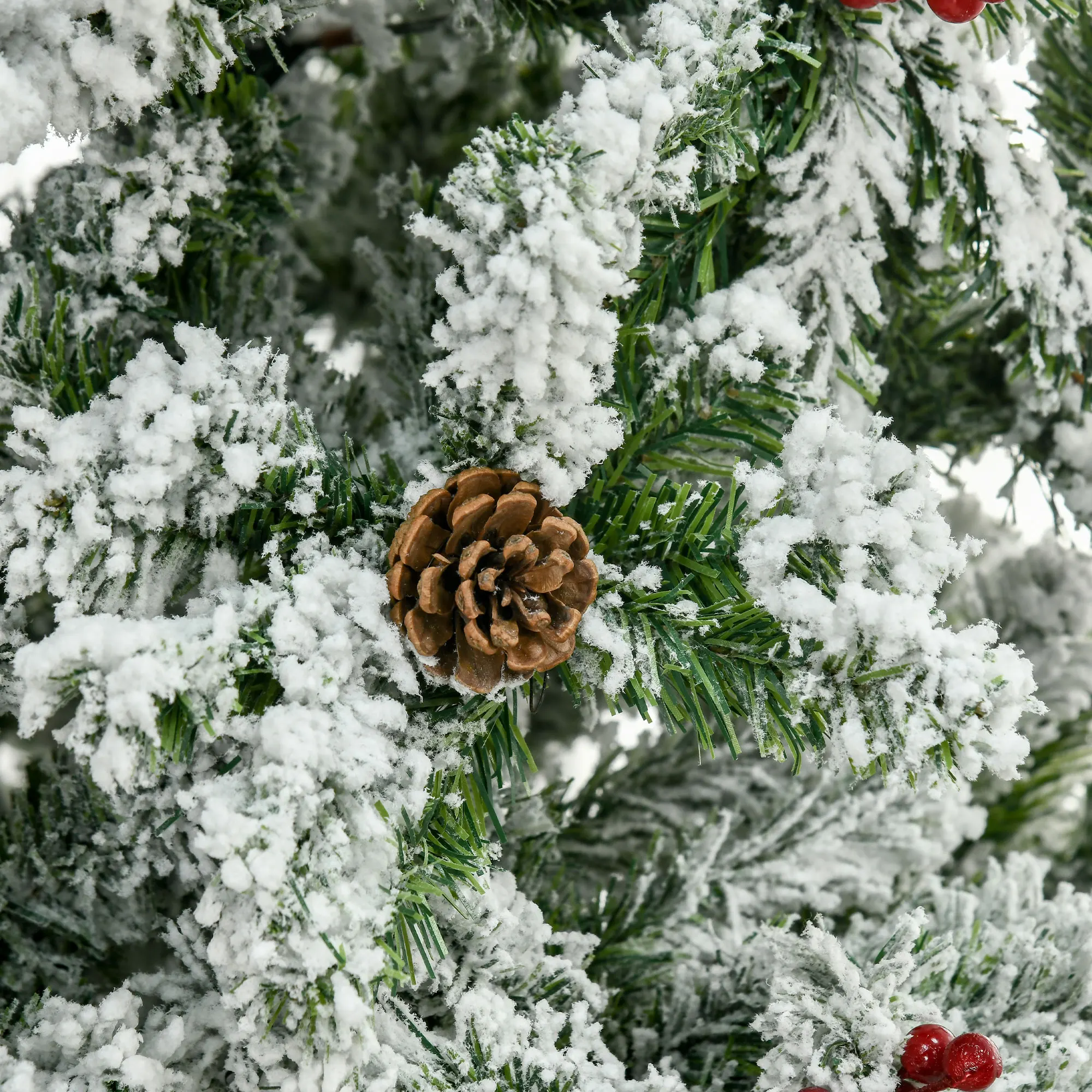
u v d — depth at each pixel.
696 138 0.75
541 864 0.84
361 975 0.70
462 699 0.74
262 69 0.91
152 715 0.70
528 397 0.73
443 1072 0.75
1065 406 0.91
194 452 0.73
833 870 0.87
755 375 0.79
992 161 0.81
